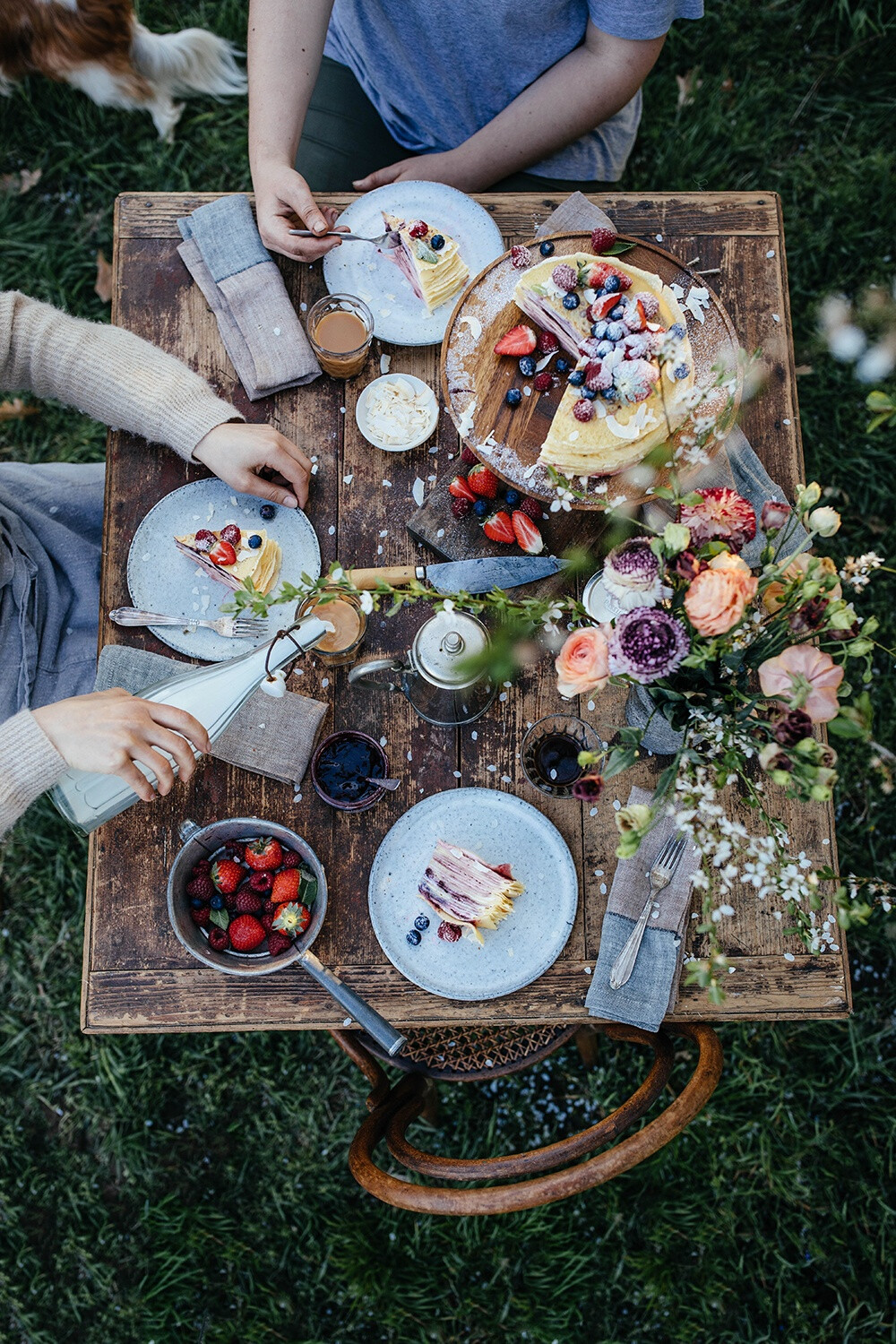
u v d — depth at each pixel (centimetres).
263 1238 267
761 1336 257
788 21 320
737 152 318
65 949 284
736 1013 168
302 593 131
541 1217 263
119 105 317
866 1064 271
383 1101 196
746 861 170
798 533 177
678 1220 264
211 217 191
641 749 174
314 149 243
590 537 178
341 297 183
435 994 166
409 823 171
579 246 180
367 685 161
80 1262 267
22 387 193
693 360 172
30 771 160
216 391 189
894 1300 257
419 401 184
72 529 223
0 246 316
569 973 169
